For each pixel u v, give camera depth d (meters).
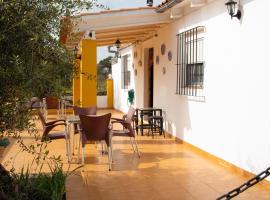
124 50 15.52
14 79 2.83
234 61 6.27
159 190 5.27
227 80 6.52
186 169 6.43
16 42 2.87
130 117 7.58
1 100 2.91
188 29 8.36
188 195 5.05
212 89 7.15
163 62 10.24
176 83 9.18
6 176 3.77
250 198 4.93
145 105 12.39
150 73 12.43
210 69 7.25
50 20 3.08
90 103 8.76
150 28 10.50
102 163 6.84
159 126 10.27
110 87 18.28
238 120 6.15
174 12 8.55
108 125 6.52
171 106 9.64
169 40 9.70
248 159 5.86
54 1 3.11
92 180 5.74
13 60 2.71
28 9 2.92
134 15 8.87
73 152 7.73
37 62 2.97
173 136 9.54
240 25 6.05
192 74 8.25
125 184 5.54
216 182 5.66
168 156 7.48
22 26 2.80
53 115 14.30
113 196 5.00
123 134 7.29
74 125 7.57
